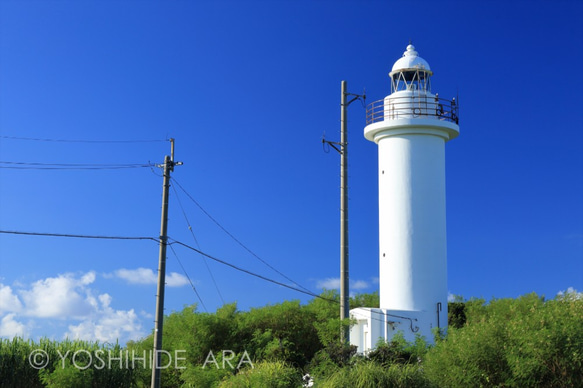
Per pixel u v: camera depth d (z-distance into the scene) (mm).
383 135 36688
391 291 35375
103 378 26703
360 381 21000
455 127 36281
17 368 26188
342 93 31219
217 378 26547
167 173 26594
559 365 20000
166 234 26250
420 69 37375
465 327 23953
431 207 35750
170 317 34156
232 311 33094
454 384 21266
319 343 33125
